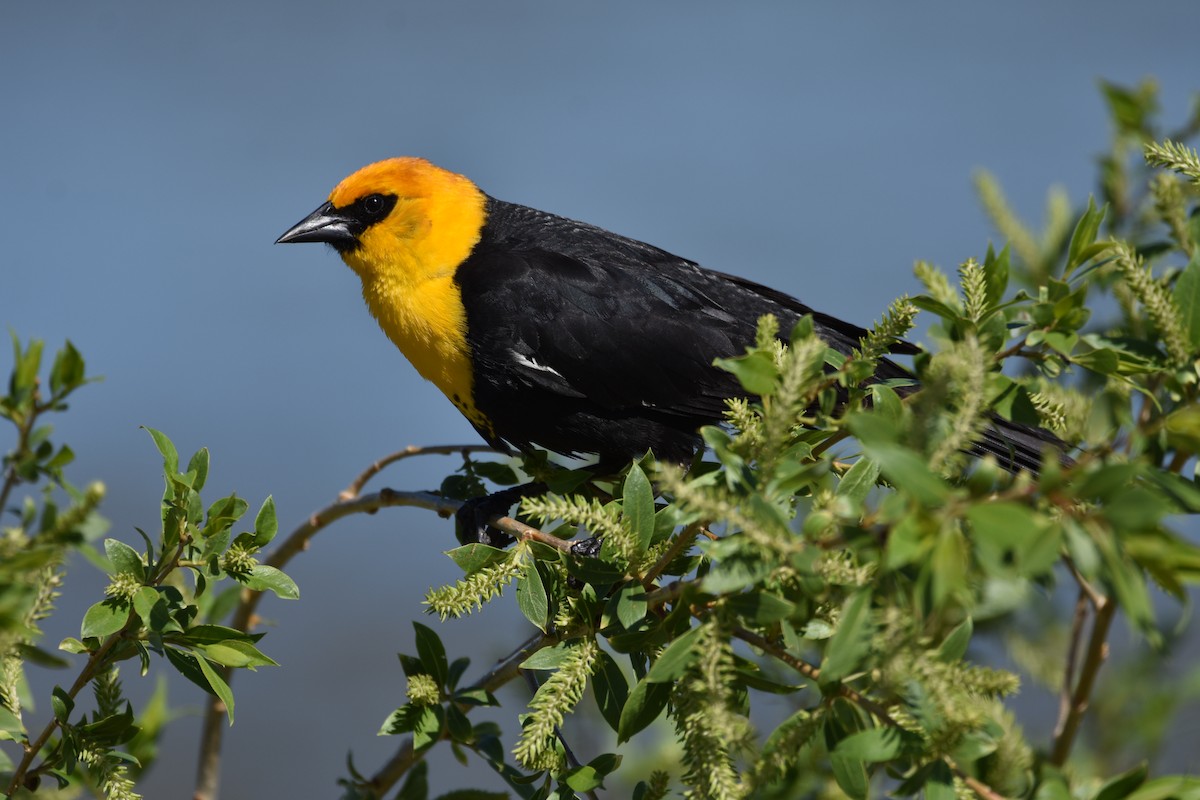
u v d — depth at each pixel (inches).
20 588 186.1
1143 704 342.6
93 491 197.8
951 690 178.9
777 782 217.3
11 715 228.5
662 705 224.4
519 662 264.2
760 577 189.2
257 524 239.6
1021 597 324.2
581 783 236.1
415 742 256.2
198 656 235.9
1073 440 289.4
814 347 198.2
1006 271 261.0
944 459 174.2
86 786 272.4
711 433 204.1
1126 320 315.3
